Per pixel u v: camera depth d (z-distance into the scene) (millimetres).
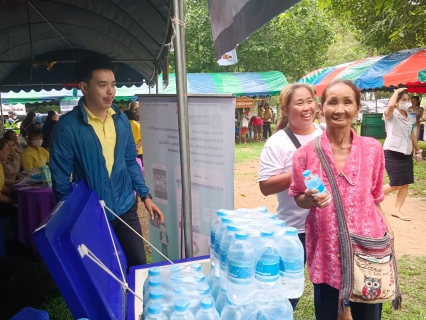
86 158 2443
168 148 2951
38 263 4602
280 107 2625
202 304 1309
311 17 20328
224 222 1742
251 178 9766
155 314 1294
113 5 3994
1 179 4871
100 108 2504
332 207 1863
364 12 12375
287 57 20828
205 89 15422
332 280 1863
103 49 6805
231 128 2426
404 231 5309
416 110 10945
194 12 20156
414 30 11320
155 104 2975
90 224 1637
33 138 6113
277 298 1483
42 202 4492
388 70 9539
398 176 5617
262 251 1461
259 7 1584
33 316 1289
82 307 1206
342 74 11016
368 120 15766
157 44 4727
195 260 2150
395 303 1908
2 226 5016
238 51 20375
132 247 2695
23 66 7766
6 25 5051
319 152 1936
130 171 2824
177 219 3027
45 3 4387
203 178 2662
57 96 17062
